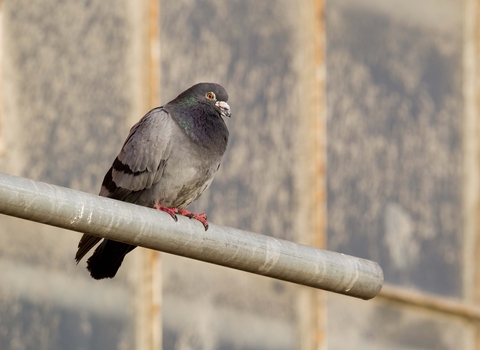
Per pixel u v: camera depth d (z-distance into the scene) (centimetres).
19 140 1359
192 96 1045
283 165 1611
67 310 1347
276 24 1641
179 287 1449
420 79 1825
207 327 1468
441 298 1792
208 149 1024
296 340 1569
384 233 1733
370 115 1736
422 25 1845
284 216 1599
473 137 1881
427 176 1808
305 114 1650
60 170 1381
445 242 1820
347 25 1730
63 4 1424
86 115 1412
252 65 1600
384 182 1744
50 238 1352
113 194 1026
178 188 1021
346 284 786
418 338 1745
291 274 768
